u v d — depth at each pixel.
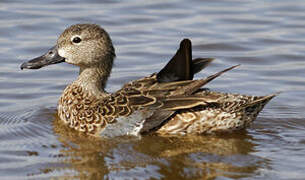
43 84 17.47
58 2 23.64
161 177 11.88
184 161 12.60
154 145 13.40
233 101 13.54
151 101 13.67
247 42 20.55
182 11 23.14
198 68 14.31
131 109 13.74
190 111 13.62
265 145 13.48
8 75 17.89
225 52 19.89
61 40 15.09
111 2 23.84
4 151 13.14
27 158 12.78
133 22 21.95
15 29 20.91
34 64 15.11
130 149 13.21
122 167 12.34
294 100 16.52
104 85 15.27
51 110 15.73
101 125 13.98
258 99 13.52
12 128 14.52
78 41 14.94
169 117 13.71
